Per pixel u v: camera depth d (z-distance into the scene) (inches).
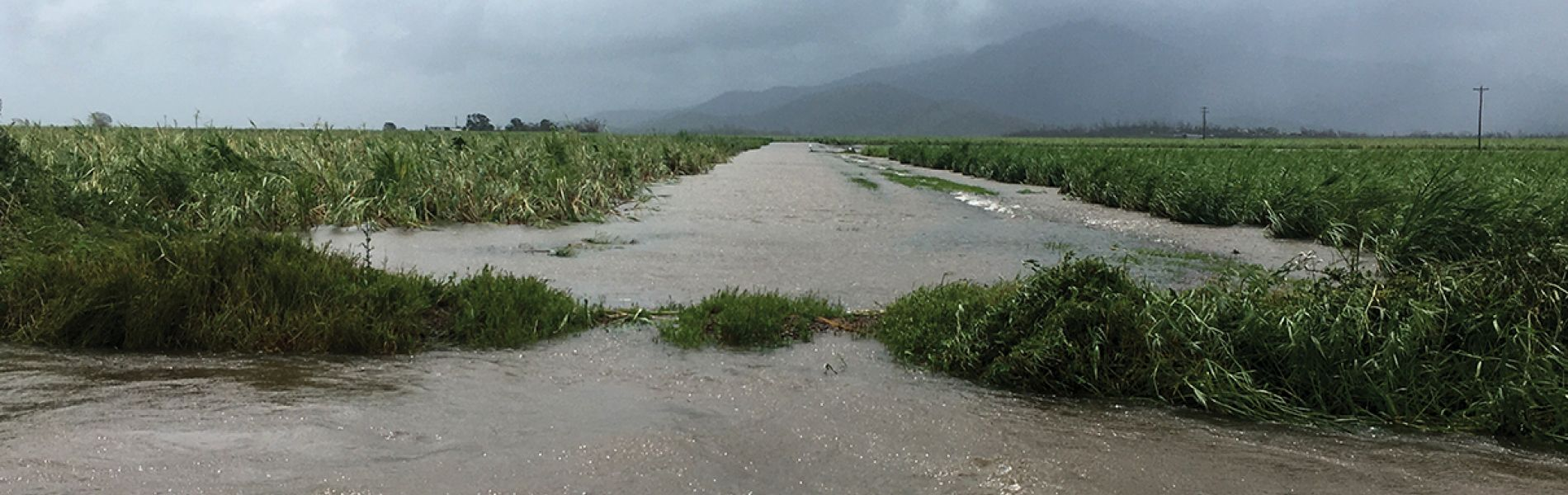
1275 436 158.7
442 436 143.8
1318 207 450.0
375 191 466.6
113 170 429.7
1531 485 135.5
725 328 219.6
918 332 210.2
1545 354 170.4
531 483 124.9
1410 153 1111.0
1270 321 187.0
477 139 780.6
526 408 161.2
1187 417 168.6
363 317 211.3
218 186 430.6
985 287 259.3
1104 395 181.0
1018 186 874.8
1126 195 619.5
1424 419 166.2
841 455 141.1
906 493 126.7
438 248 381.4
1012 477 133.6
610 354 206.7
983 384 188.7
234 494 118.1
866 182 920.9
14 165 332.2
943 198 703.1
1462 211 315.9
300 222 425.4
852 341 223.0
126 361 194.4
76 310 207.6
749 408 165.6
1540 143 3312.0
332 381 178.5
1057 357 183.6
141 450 133.2
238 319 209.0
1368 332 179.3
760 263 353.1
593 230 453.4
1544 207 317.4
